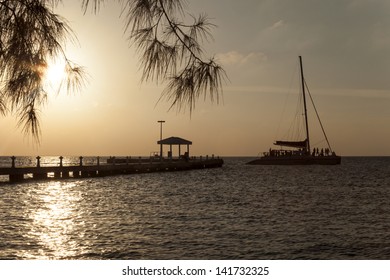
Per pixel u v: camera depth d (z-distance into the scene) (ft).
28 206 77.46
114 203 84.38
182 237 50.57
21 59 9.52
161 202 86.79
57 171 143.43
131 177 167.32
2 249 43.70
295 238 50.70
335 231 55.42
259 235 52.21
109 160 225.35
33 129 9.86
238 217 66.80
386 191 116.88
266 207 79.87
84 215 67.82
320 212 73.51
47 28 9.62
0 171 121.70
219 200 91.40
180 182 145.89
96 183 134.82
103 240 48.52
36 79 9.74
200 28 9.64
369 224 61.21
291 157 299.99
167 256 41.60
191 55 9.70
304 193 110.01
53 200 87.40
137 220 63.00
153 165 199.82
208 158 281.13
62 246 45.39
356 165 372.99
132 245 46.11
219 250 44.34
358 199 95.81
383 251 44.70
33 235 50.80
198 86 9.46
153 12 9.43
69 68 9.91
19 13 9.57
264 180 161.79
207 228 56.70
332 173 220.64
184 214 69.56
